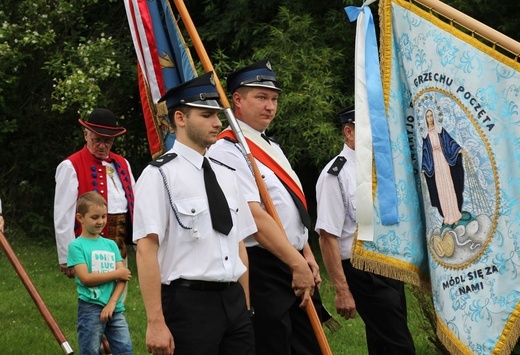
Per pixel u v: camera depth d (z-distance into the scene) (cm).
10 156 1348
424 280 459
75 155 629
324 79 1106
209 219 427
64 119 1334
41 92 1312
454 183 432
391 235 453
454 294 431
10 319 827
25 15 1258
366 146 452
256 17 1226
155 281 414
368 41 462
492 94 421
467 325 427
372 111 453
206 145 434
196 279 422
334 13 1167
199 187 429
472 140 426
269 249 477
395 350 573
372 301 575
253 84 509
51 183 1361
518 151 415
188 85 430
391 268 453
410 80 449
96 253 573
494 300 421
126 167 649
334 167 581
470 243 427
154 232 415
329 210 575
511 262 417
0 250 1181
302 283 473
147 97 554
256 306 499
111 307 568
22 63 1248
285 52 1131
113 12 1334
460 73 429
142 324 805
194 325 420
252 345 438
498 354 419
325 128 1070
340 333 781
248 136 513
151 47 539
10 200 1339
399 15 452
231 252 432
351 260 455
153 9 540
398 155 454
